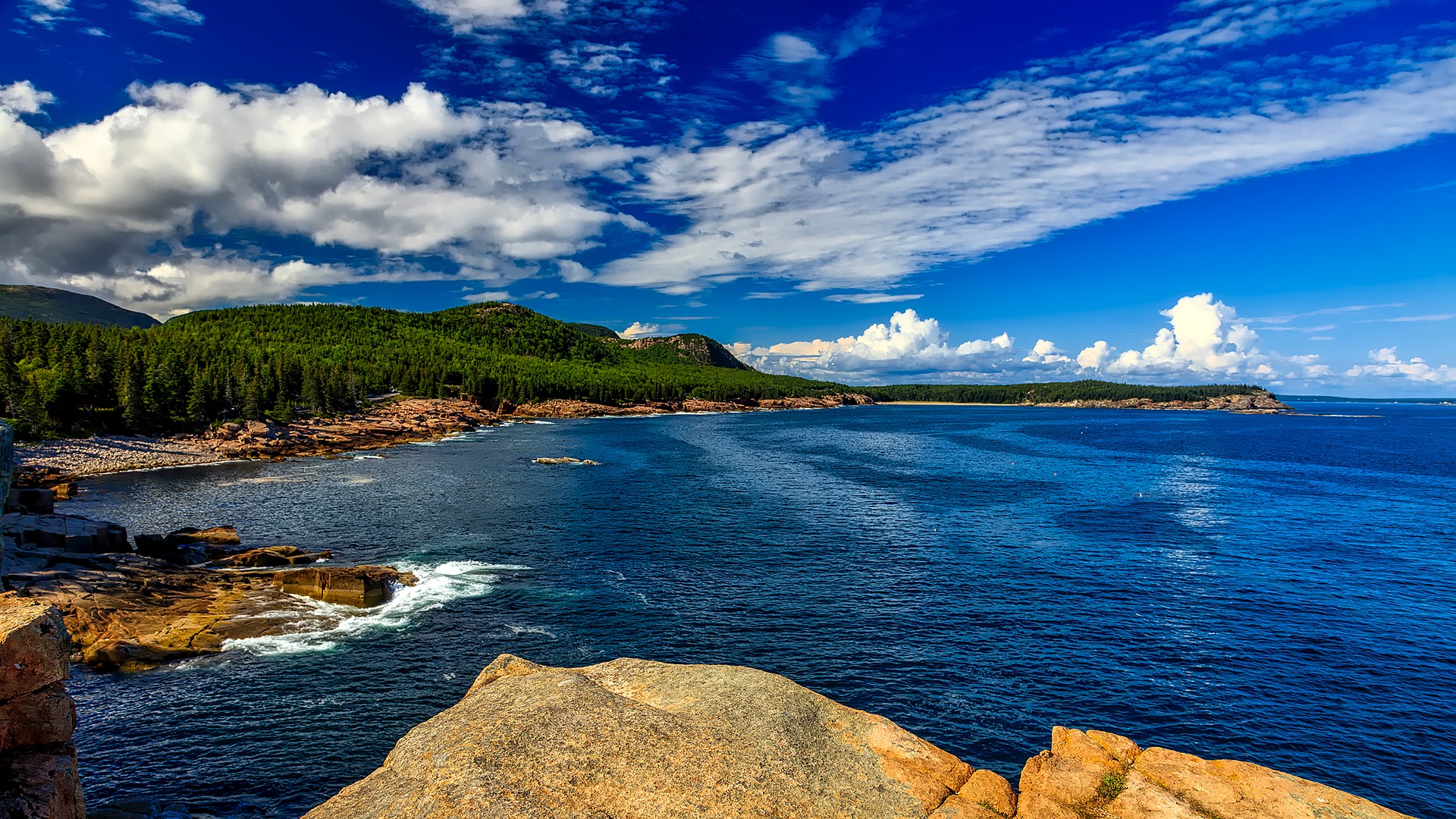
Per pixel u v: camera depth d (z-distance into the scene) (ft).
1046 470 350.64
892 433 613.93
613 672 57.77
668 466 357.20
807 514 232.12
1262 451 461.78
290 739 89.04
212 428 401.49
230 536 181.78
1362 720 100.32
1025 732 96.22
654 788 40.06
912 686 108.17
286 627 124.57
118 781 79.87
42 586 123.44
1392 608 142.31
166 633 117.39
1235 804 43.52
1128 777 46.80
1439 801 83.66
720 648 120.47
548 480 305.12
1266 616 137.80
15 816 35.35
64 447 326.24
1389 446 511.40
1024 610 139.95
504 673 56.39
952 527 213.66
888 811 41.73
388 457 392.68
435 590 147.84
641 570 165.17
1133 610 140.67
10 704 38.22
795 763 44.52
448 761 40.78
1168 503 256.93
